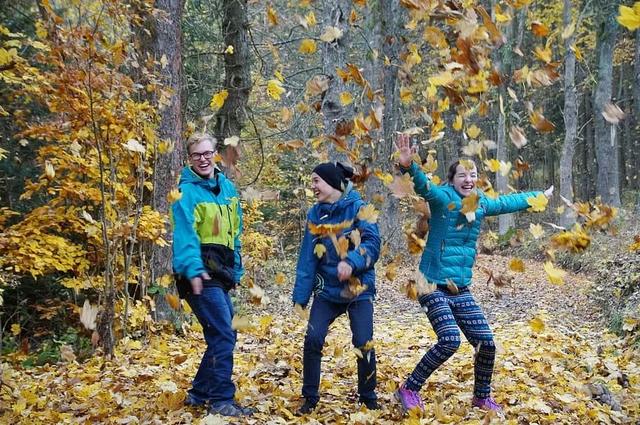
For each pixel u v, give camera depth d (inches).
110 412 146.2
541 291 476.1
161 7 254.2
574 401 155.0
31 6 358.6
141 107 214.8
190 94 447.2
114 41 217.3
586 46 837.8
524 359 205.9
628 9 73.0
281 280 144.9
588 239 108.0
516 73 107.3
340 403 150.2
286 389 161.8
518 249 709.9
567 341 254.2
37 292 313.0
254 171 524.4
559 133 1205.1
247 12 407.2
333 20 286.2
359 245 132.5
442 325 141.6
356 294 135.6
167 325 260.1
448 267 146.7
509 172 113.7
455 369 193.2
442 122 120.0
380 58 277.1
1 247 226.1
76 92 199.2
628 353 227.3
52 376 194.5
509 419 141.9
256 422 134.5
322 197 145.6
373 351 145.0
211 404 139.8
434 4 105.7
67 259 242.7
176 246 135.6
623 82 1194.6
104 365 197.2
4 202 335.6
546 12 668.1
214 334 141.4
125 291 225.1
